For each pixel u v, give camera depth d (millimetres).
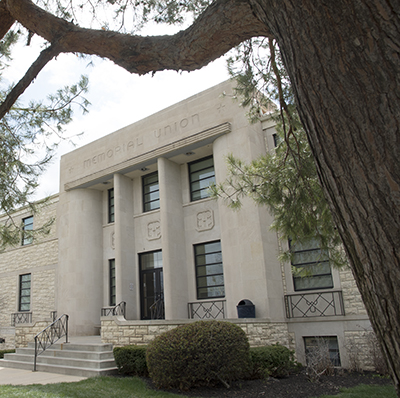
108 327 11172
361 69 1531
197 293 13977
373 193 1506
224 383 7668
